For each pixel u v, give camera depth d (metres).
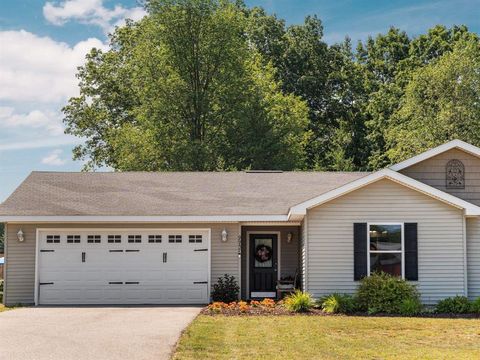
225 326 15.70
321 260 20.06
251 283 23.83
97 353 12.12
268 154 43.09
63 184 24.53
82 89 49.06
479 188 21.78
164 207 22.36
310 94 54.91
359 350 12.67
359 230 20.08
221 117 43.25
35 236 22.08
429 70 47.81
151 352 12.23
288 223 22.78
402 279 19.69
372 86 58.88
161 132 42.16
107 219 21.70
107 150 48.75
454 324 16.45
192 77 42.94
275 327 15.64
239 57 43.38
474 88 46.78
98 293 22.06
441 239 20.05
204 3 41.78
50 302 21.92
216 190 24.20
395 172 19.89
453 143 21.59
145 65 42.66
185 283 22.22
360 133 55.88
